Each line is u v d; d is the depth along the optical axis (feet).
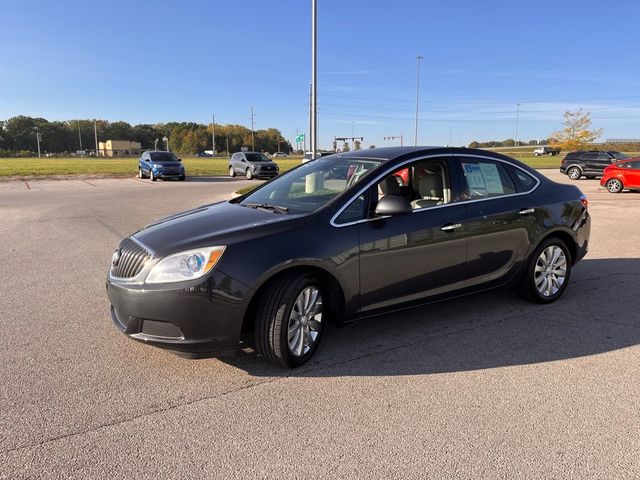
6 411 10.23
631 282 20.12
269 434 9.45
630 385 11.40
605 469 8.37
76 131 576.20
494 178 15.97
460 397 10.86
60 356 13.00
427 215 13.94
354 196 13.01
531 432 9.48
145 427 9.69
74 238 30.73
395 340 14.06
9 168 141.59
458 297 15.06
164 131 624.18
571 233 17.38
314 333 12.57
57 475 8.23
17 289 19.30
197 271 11.00
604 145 279.08
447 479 8.13
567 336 14.34
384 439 9.27
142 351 13.33
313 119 57.06
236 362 12.66
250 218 12.76
